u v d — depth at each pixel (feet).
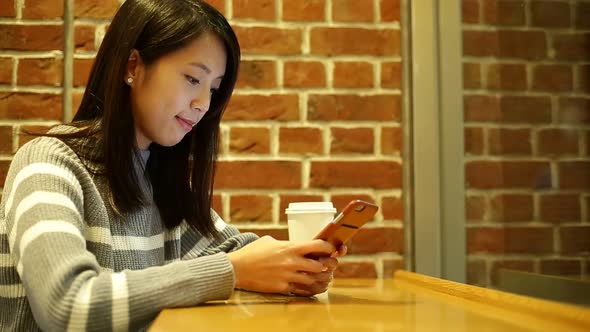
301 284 3.20
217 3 5.99
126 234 3.56
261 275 3.03
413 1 6.14
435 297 3.21
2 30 5.71
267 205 5.92
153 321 2.53
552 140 5.39
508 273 5.11
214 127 4.13
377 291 3.63
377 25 6.18
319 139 6.02
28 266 2.61
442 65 6.14
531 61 5.59
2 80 5.69
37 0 5.77
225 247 4.37
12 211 2.88
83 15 5.84
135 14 3.50
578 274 4.94
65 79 5.81
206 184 4.22
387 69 6.15
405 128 6.17
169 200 4.17
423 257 5.99
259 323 2.25
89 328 2.49
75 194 3.02
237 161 5.92
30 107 5.70
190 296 2.74
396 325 2.18
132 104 3.57
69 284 2.53
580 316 2.17
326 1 6.12
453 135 6.07
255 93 5.98
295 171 5.98
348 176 6.03
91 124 3.54
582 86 5.24
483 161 5.91
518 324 2.20
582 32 5.21
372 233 6.02
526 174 5.54
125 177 3.48
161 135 3.60
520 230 5.51
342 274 5.96
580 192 5.16
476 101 6.00
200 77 3.52
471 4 6.09
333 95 6.07
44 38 5.76
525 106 5.63
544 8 5.52
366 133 6.08
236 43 3.69
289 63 6.04
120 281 2.62
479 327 2.12
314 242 3.12
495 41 5.95
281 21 6.06
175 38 3.41
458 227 5.98
